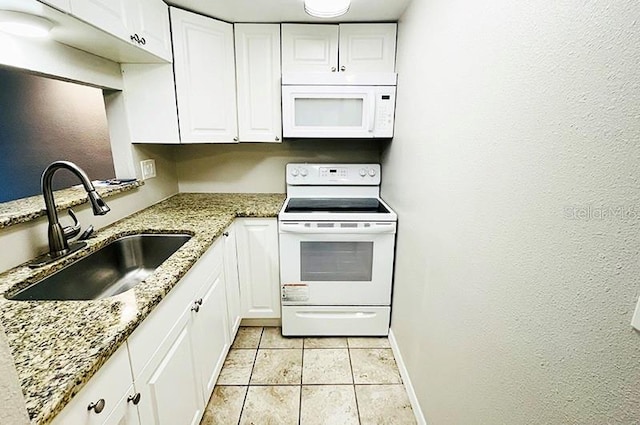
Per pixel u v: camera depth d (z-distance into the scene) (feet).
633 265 1.52
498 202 2.68
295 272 6.53
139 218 5.94
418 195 4.92
